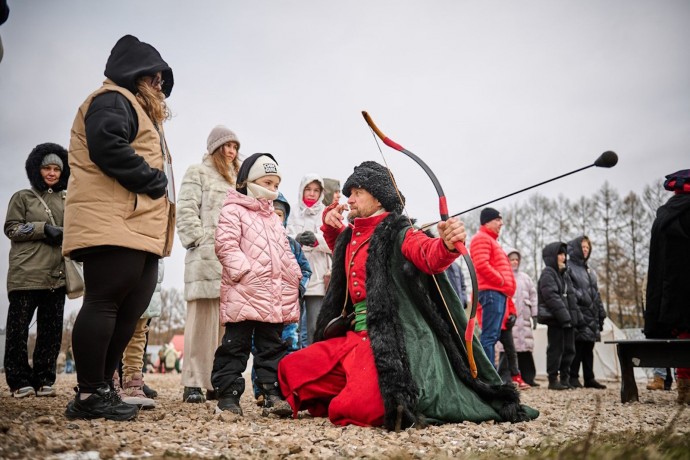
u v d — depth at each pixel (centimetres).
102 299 332
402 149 383
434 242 354
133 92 365
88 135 325
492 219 775
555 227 3600
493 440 303
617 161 326
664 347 543
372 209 404
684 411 477
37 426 284
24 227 520
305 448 275
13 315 517
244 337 411
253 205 434
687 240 546
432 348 364
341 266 412
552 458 238
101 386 333
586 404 544
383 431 331
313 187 654
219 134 530
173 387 852
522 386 816
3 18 303
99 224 325
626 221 3272
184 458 236
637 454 235
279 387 411
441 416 354
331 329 407
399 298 374
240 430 320
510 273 743
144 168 331
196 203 512
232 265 404
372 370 358
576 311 840
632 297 3209
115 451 240
